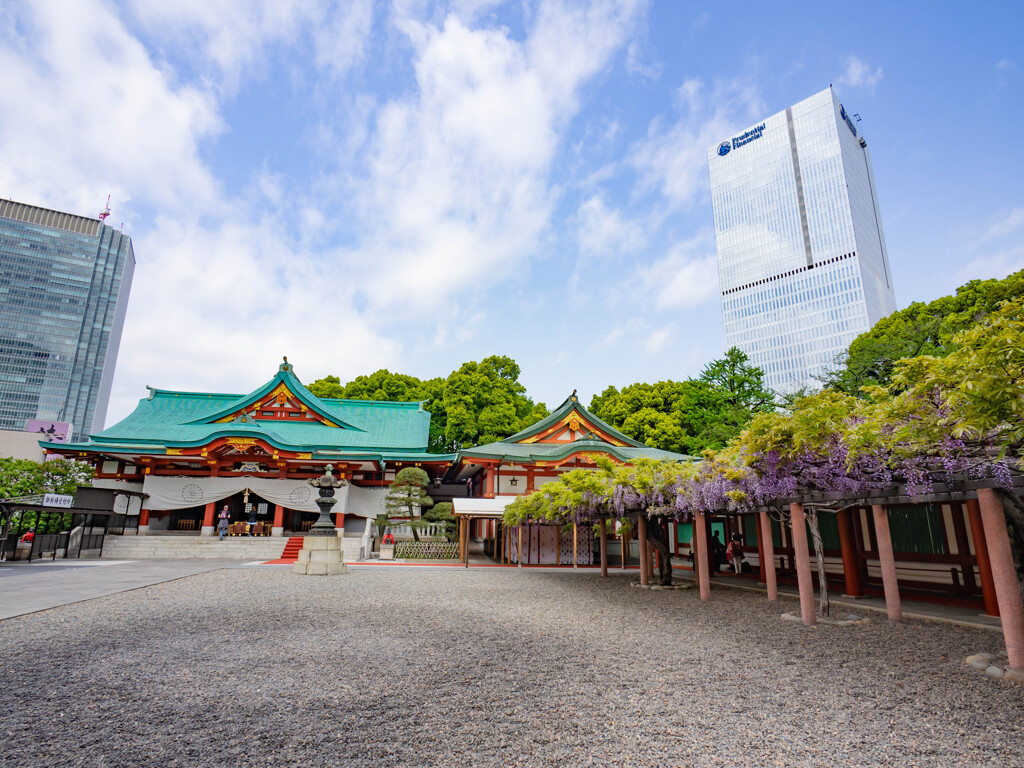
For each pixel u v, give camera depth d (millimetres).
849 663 7371
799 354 109875
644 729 5008
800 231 113500
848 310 104875
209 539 26594
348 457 29453
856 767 4305
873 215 122438
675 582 17641
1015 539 7348
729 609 12125
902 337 29453
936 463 7426
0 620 9445
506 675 6656
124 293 148500
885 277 120312
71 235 136000
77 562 21531
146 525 28391
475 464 29891
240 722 5059
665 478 14328
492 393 40594
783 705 5680
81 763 4191
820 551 11312
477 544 33094
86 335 134250
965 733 4984
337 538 19000
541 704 5633
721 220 126875
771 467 10469
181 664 6922
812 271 110562
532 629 9562
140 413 34375
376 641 8352
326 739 4699
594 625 10070
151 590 13586
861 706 5668
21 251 130125
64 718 5102
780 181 118188
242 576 17141
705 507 13086
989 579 10523
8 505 20531
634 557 26719
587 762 4320
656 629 9742
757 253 119312
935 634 9320
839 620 10328
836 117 113500
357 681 6328
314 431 33719
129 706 5430
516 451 28609
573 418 30984
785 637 9109
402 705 5551
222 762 4246
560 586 16359
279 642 8180
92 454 29484
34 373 126750
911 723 5215
